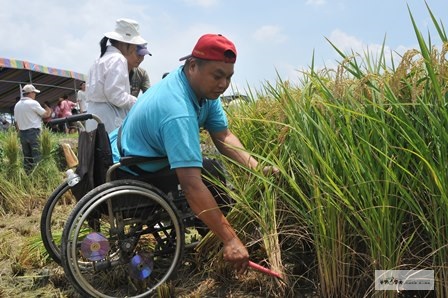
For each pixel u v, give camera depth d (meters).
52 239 3.21
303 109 2.47
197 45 2.56
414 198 2.18
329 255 2.40
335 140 2.27
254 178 2.78
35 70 13.03
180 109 2.54
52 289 3.04
